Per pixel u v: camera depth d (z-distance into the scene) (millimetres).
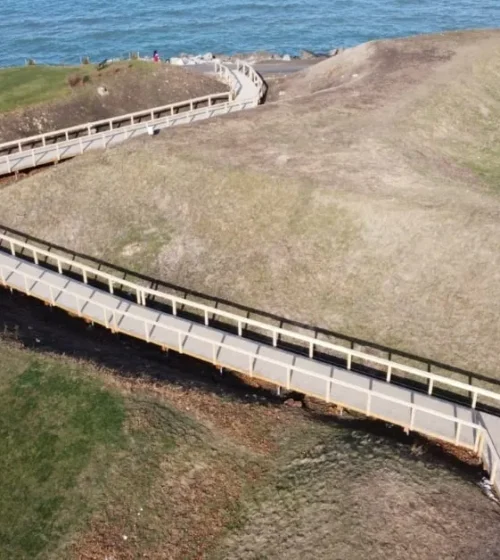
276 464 19859
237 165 33000
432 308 25984
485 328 24906
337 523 17844
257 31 93562
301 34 92312
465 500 18422
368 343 25516
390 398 20719
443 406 21859
